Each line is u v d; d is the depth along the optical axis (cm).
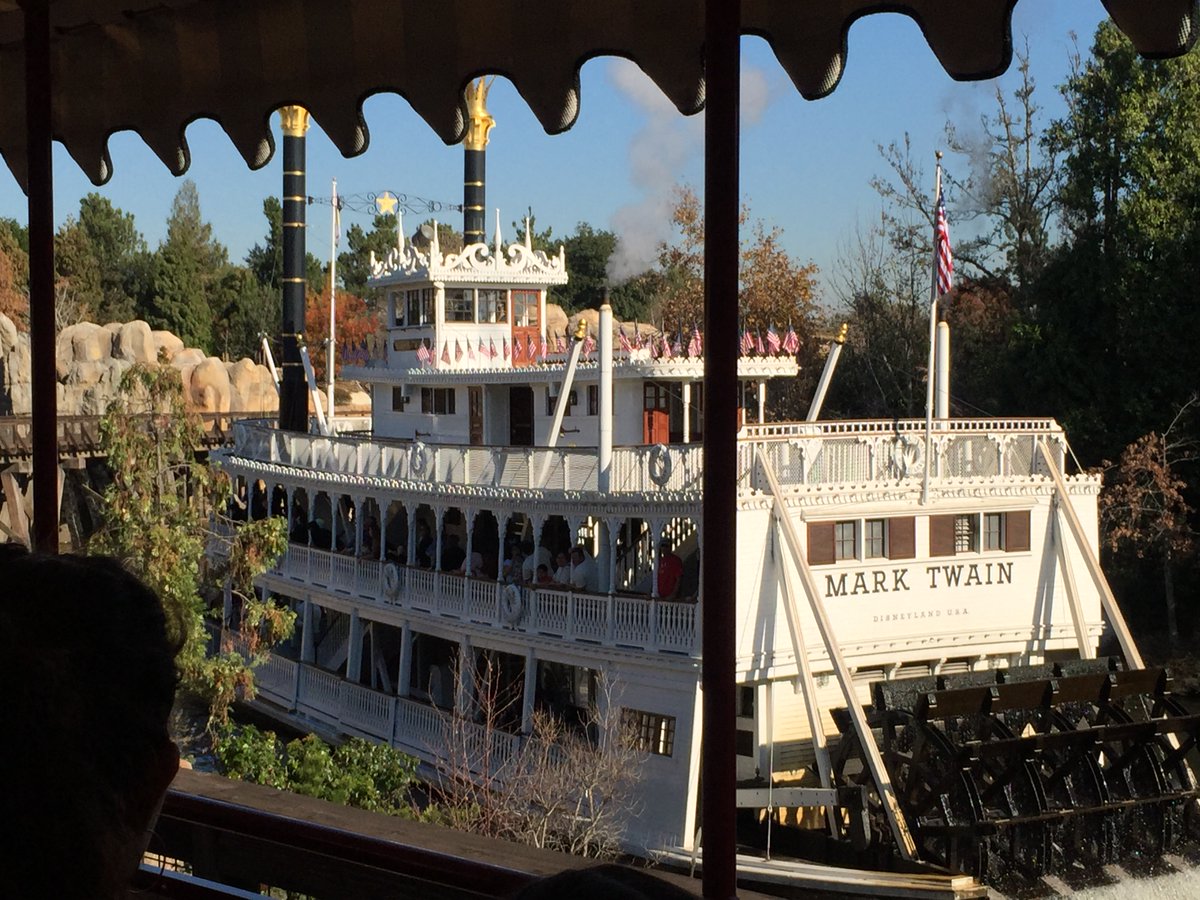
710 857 337
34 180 505
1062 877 1747
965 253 4203
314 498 2591
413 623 2181
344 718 2319
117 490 2053
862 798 1656
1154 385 3083
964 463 1945
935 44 398
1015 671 1886
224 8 545
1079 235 3309
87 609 153
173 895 348
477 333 2561
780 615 1764
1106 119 3247
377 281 2694
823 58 421
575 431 2212
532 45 475
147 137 594
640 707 1755
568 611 1853
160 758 157
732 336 339
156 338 5622
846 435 1852
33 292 507
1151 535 2953
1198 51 3089
